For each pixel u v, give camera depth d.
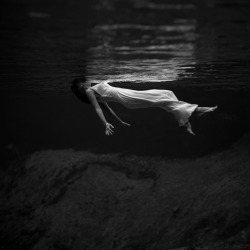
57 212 20.00
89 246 17.59
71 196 20.48
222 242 12.34
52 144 26.28
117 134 23.88
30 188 22.22
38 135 27.33
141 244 15.98
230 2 22.67
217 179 17.06
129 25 16.53
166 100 7.19
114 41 13.27
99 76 13.09
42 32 14.54
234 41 12.56
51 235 18.98
